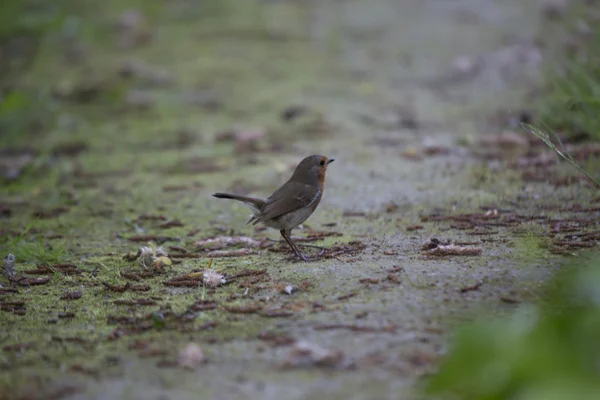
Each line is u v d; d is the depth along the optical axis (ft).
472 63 63.26
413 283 25.30
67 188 42.96
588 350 10.05
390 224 33.45
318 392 18.40
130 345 21.81
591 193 34.96
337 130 51.44
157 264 29.17
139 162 47.57
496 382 10.11
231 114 56.90
